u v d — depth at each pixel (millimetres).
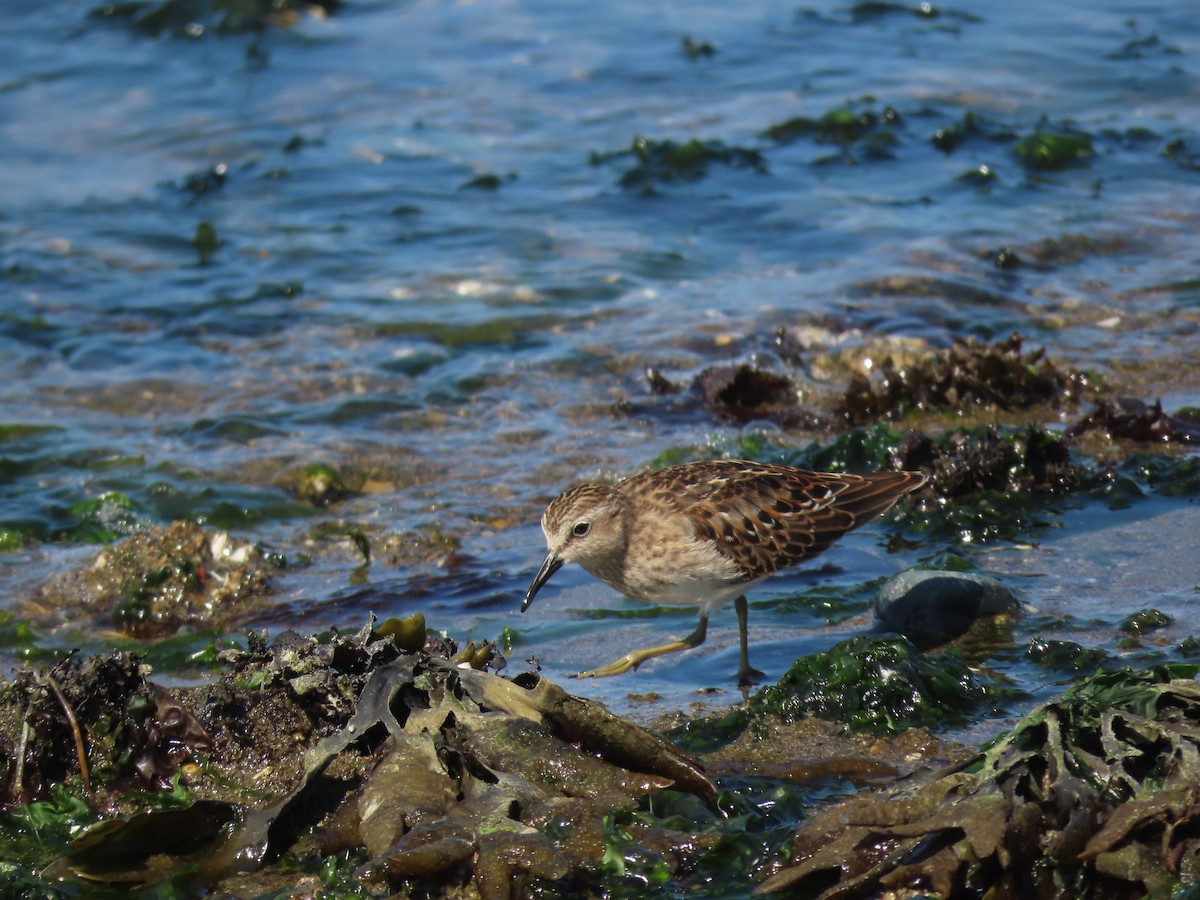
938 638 9758
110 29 28078
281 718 8133
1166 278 17188
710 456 13516
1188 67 24344
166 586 11062
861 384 14328
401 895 6863
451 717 7809
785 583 11070
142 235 19781
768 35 26812
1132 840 6383
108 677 8203
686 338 16250
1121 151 21297
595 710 7734
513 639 10406
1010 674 9164
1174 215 19062
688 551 9906
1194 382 14484
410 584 11375
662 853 7070
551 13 28562
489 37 27500
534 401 15055
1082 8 27531
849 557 11453
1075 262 17891
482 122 23609
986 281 17312
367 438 14219
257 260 18969
